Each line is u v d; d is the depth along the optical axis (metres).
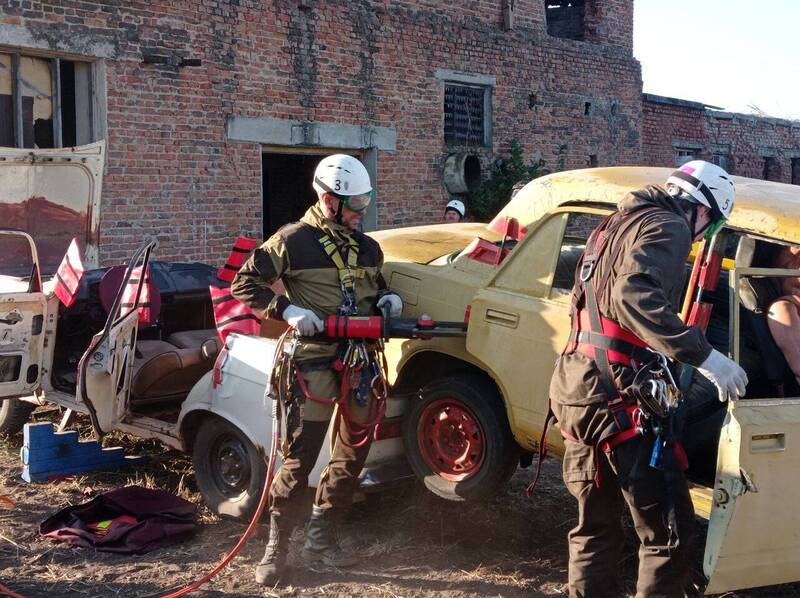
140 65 9.74
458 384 4.57
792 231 3.83
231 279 5.28
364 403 4.42
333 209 4.44
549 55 14.99
